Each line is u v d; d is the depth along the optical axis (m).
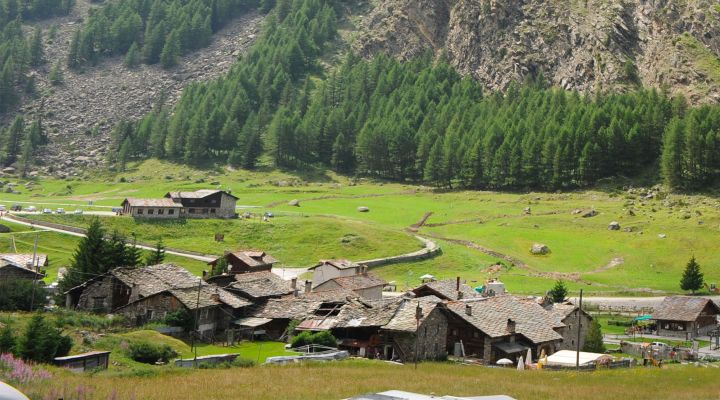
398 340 90.00
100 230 123.94
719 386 64.56
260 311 106.12
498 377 68.31
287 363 71.44
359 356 87.00
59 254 164.75
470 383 61.66
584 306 142.12
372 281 130.00
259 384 55.16
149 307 99.94
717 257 184.12
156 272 108.31
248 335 101.12
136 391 48.69
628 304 146.62
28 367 45.56
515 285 160.62
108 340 77.12
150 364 69.94
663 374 72.69
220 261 148.88
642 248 192.75
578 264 184.88
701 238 194.38
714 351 111.12
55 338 62.09
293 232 196.38
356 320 93.88
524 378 68.50
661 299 152.88
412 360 88.38
